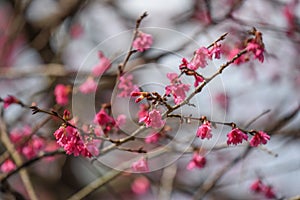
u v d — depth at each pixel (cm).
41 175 652
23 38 685
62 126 279
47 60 652
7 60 676
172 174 504
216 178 468
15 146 453
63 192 655
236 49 335
